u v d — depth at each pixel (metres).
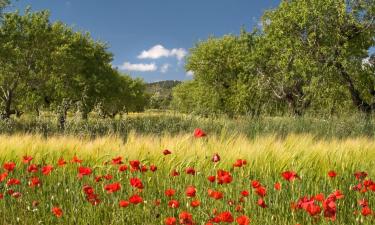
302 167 6.40
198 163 6.57
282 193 5.33
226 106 38.62
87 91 36.25
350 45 23.33
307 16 23.44
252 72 33.38
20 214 4.91
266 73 31.16
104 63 42.09
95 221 4.77
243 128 16.16
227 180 4.94
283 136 15.09
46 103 35.25
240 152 6.80
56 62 31.94
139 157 6.86
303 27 24.47
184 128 17.53
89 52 40.25
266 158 6.59
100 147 7.35
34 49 30.91
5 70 29.58
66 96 34.12
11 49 28.33
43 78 31.97
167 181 5.93
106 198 5.34
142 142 7.28
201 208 4.92
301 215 4.69
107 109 42.03
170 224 3.90
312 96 23.88
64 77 34.44
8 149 7.06
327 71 23.19
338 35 22.78
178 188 5.60
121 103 43.50
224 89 40.12
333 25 23.55
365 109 22.73
